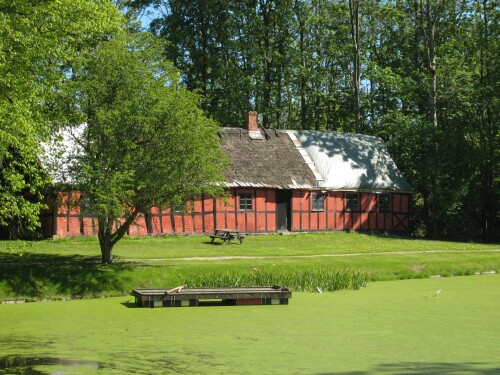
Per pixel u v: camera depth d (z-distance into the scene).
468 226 42.00
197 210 35.38
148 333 14.77
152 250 29.03
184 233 34.88
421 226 43.00
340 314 17.50
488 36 46.97
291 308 18.58
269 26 48.41
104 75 22.66
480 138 43.72
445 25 49.22
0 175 20.89
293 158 39.66
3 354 12.54
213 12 48.69
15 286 20.50
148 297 18.75
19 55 19.59
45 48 20.39
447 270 27.62
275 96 50.53
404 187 41.72
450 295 21.23
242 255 28.31
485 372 11.00
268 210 37.44
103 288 21.45
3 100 18.89
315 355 12.45
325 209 39.22
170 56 48.12
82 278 21.56
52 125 21.92
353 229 40.03
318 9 51.19
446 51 48.53
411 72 51.53
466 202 42.75
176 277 22.58
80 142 22.67
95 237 31.64
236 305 19.14
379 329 15.32
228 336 14.42
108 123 22.00
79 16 22.28
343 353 12.66
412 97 48.06
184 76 48.94
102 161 22.00
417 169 43.09
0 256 25.12
